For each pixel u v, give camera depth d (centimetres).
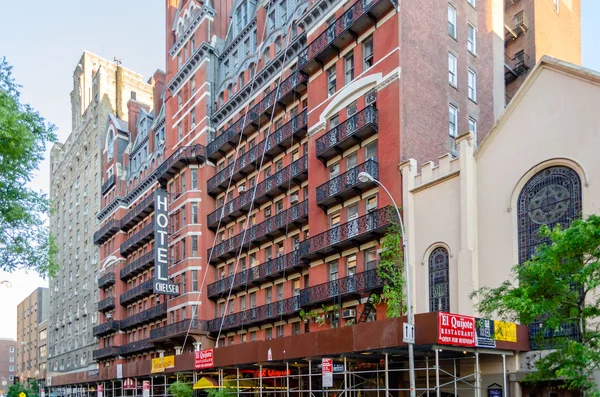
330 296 3300
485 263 2552
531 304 1492
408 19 3228
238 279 4406
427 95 3247
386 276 2833
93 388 6606
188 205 5012
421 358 2730
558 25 4822
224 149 4875
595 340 1539
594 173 2236
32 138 2308
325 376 2566
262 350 3083
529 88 2509
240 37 5012
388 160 3094
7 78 2328
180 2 5900
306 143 3981
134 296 6206
